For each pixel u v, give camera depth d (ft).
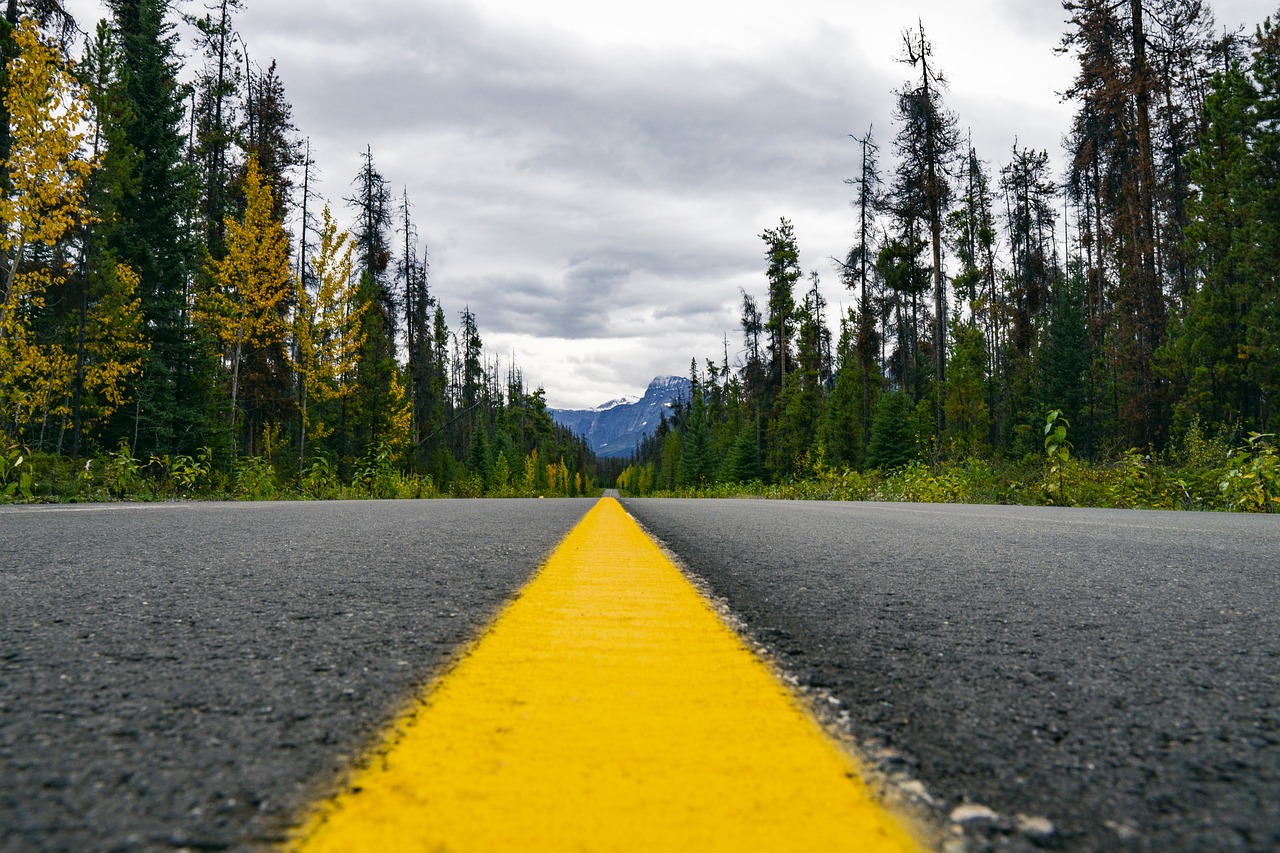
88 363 57.00
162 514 18.25
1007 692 3.48
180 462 44.57
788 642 4.55
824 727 2.89
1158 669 3.96
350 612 5.38
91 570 7.53
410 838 1.90
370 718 2.94
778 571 8.16
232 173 96.22
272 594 6.16
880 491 57.72
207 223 91.97
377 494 66.49
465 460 187.42
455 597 6.12
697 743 2.67
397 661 3.93
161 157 72.38
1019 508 28.53
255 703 3.14
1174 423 81.30
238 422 79.36
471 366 248.73
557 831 1.93
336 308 78.28
